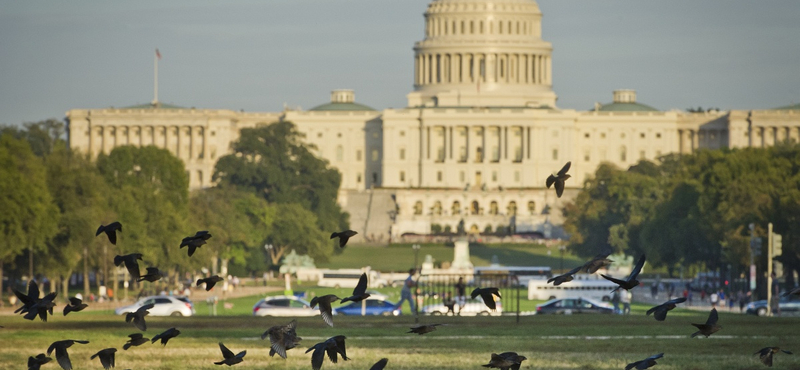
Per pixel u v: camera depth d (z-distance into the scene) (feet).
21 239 530.68
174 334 142.31
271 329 122.83
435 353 259.39
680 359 246.47
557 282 124.47
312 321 334.85
